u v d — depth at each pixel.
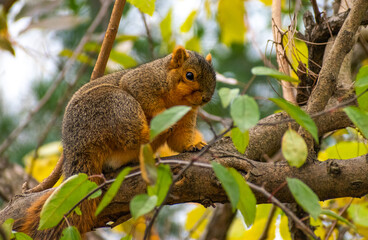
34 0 8.78
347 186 6.14
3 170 11.60
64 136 7.69
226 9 11.42
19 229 6.70
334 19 8.08
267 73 4.45
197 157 4.61
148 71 8.22
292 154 4.63
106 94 7.64
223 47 14.10
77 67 13.24
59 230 6.68
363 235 8.20
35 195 7.04
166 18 11.46
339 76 7.95
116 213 6.81
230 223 10.39
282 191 6.28
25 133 13.16
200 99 8.15
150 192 4.74
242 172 6.42
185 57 8.27
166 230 12.14
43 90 13.08
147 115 8.25
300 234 8.45
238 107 4.34
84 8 14.31
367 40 9.90
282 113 7.81
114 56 10.27
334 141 11.45
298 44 8.31
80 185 5.29
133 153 7.64
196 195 6.45
